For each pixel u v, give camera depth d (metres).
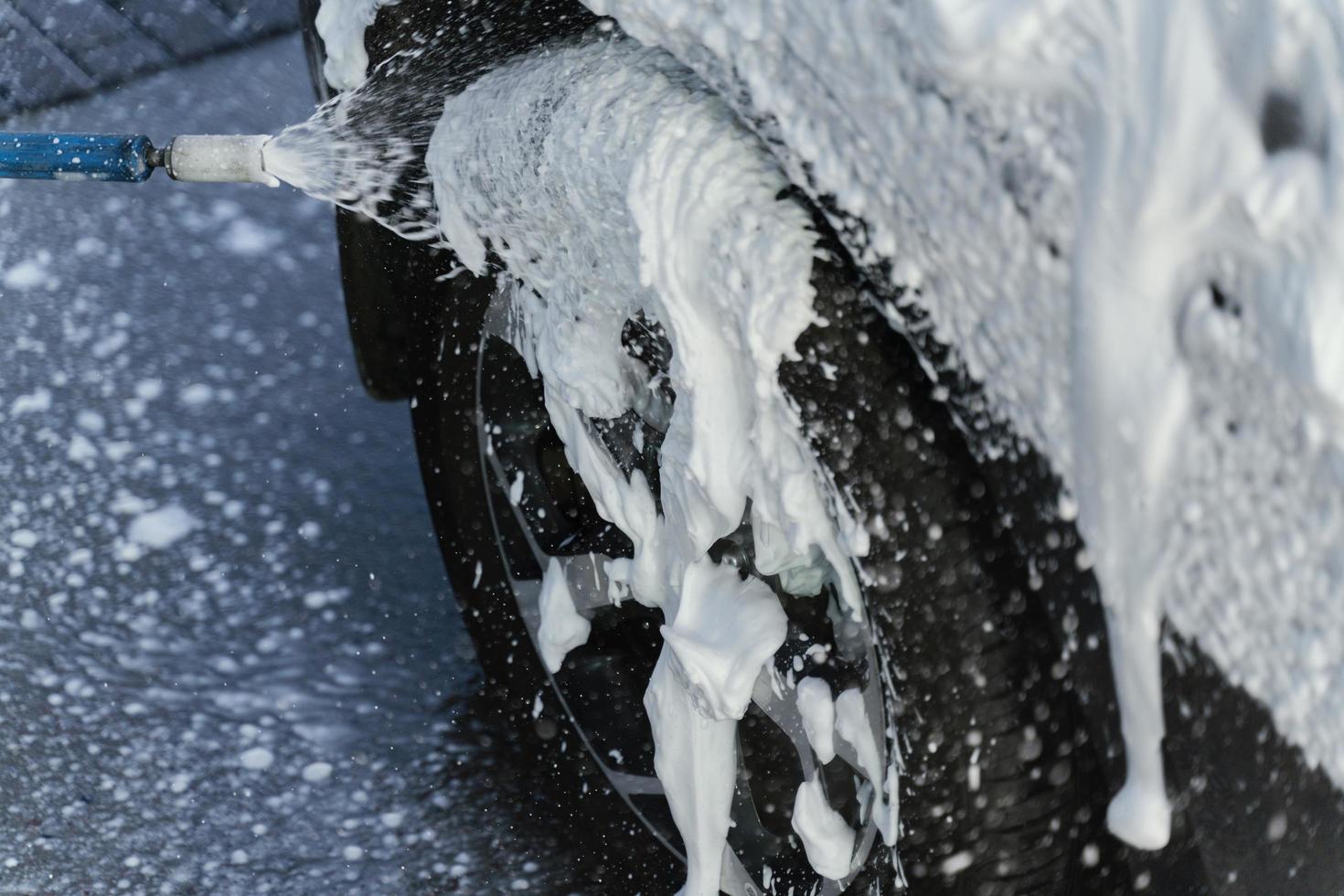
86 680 3.60
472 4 2.38
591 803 2.78
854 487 1.82
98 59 6.62
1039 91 1.38
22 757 3.36
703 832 2.42
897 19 1.46
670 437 2.17
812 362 1.82
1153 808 1.61
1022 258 1.48
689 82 2.03
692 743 2.38
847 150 1.64
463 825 3.10
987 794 1.83
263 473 4.41
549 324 2.48
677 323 2.01
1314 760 1.44
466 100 2.51
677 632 2.29
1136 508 1.47
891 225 1.65
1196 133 1.29
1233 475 1.38
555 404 2.52
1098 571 1.54
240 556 4.05
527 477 2.77
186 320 5.21
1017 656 1.77
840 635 2.12
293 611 3.84
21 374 4.92
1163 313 1.38
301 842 3.10
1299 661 1.40
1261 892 1.58
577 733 2.78
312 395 4.80
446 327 2.75
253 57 6.63
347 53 2.73
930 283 1.65
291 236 5.73
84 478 4.39
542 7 2.27
